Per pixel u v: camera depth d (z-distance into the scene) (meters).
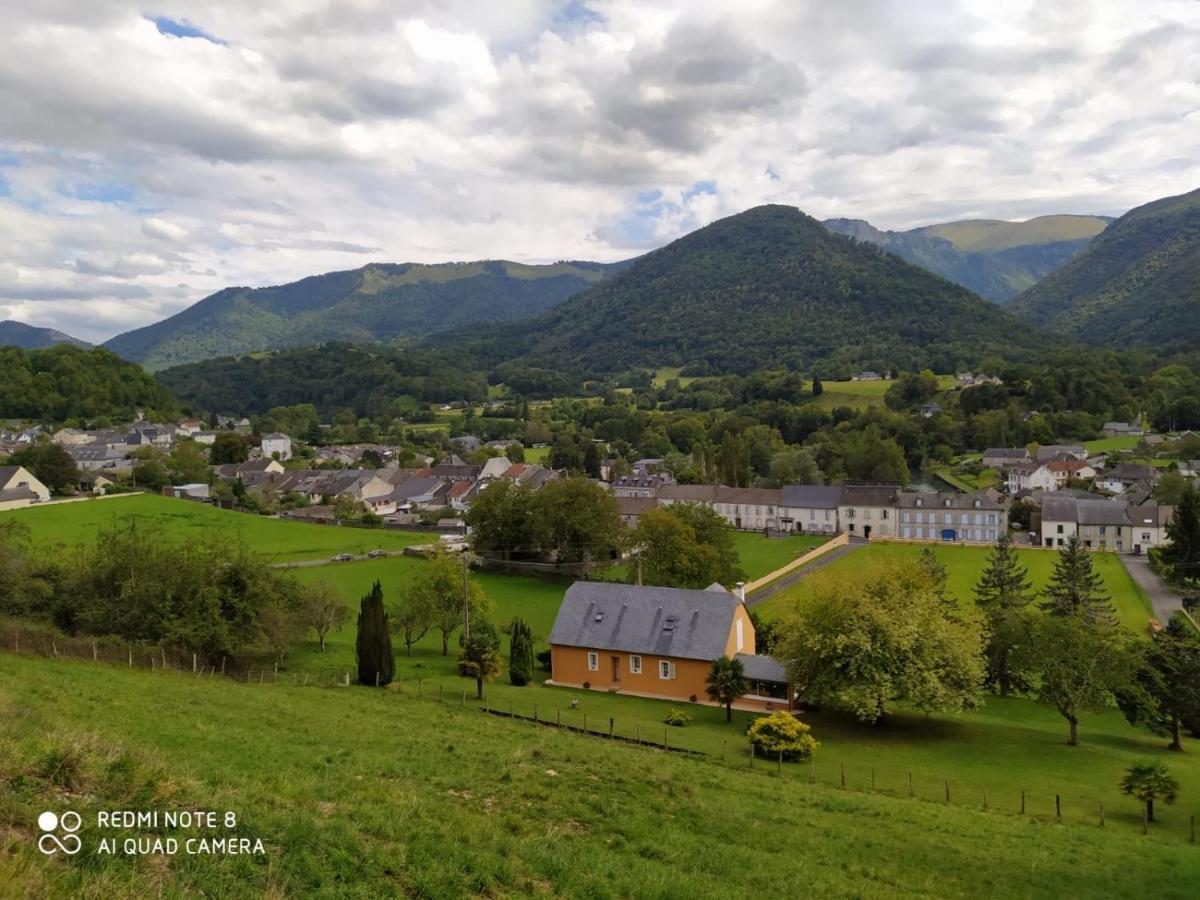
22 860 12.77
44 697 28.67
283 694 41.12
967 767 42.47
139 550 53.78
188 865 14.40
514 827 21.59
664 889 19.27
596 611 60.41
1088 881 26.41
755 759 40.31
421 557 101.62
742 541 139.75
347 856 16.31
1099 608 76.88
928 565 81.00
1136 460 185.75
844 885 23.03
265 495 164.88
